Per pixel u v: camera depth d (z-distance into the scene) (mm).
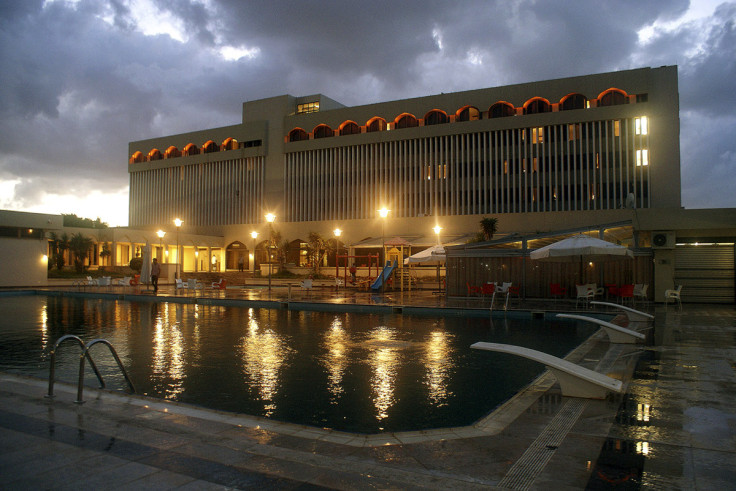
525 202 48156
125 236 43469
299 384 7633
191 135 65438
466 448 4438
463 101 51562
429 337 12453
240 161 62062
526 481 3693
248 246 56781
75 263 40500
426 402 6617
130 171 69688
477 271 23734
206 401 6723
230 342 11727
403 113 54094
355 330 13844
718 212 19312
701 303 20344
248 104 62562
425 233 48250
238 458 4121
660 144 44094
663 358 8766
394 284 34469
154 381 7871
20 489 3500
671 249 20125
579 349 9883
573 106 47625
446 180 51625
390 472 3850
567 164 47031
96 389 6609
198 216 64125
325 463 4039
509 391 7176
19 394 6273
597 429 4941
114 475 3750
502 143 49656
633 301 19797
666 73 44562
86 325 15055
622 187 44906
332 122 57500
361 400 6727
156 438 4609
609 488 3566
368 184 55062
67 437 4609
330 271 46531
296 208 58500
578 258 18734
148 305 22594
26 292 30016
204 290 33062
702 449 4363
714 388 6609
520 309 17656
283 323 15562
